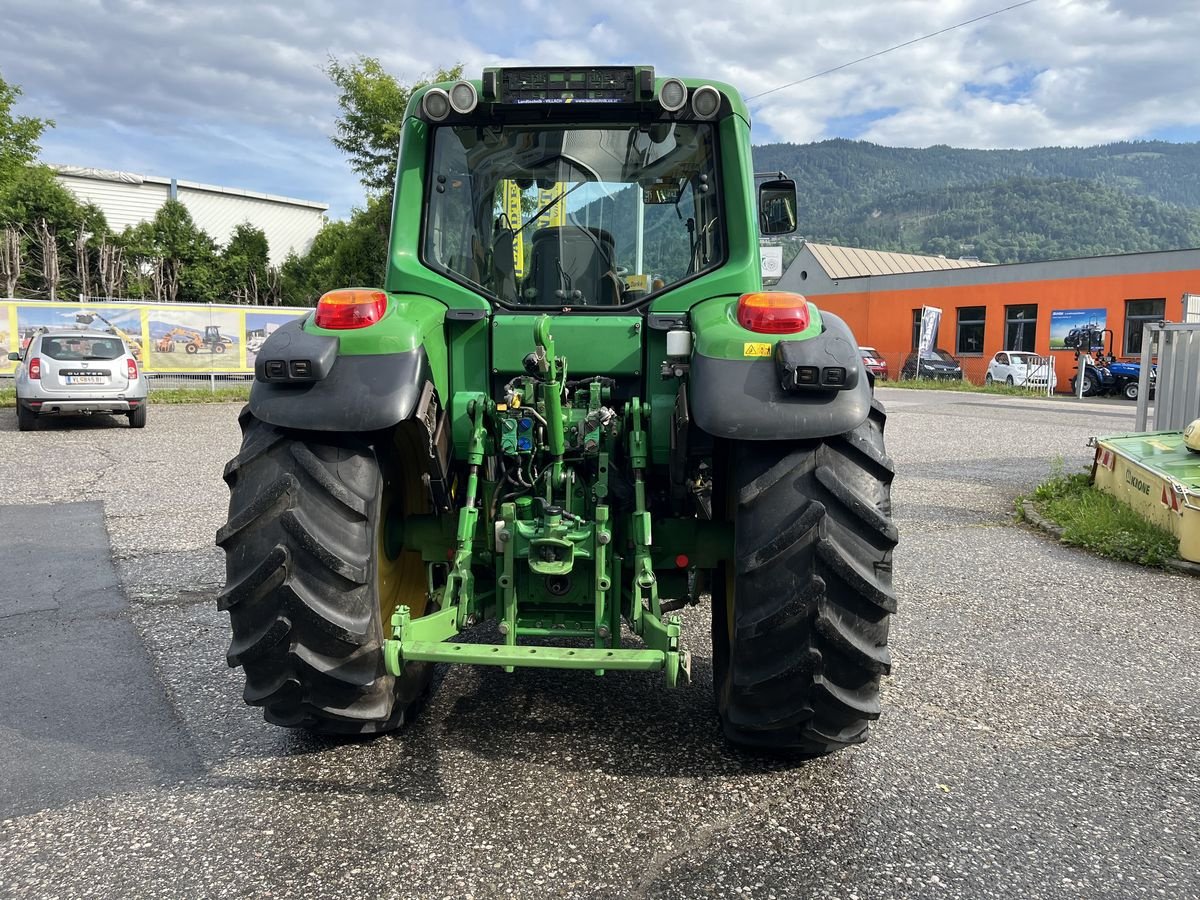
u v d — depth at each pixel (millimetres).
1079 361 26547
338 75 23016
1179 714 3451
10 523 6918
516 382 2969
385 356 2623
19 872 2287
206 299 38156
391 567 3172
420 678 3229
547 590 2920
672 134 3262
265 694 2709
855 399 2543
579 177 3287
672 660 2461
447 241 3293
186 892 2201
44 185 32938
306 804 2645
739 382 2555
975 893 2236
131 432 13133
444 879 2260
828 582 2520
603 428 2895
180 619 4566
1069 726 3318
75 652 4051
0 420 14406
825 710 2625
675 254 3281
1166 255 28750
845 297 40688
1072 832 2551
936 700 3555
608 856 2375
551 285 3303
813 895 2215
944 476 9594
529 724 3234
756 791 2750
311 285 40938
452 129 3291
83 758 2959
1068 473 9250
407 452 3180
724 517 3262
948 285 35750
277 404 2594
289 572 2584
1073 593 5180
